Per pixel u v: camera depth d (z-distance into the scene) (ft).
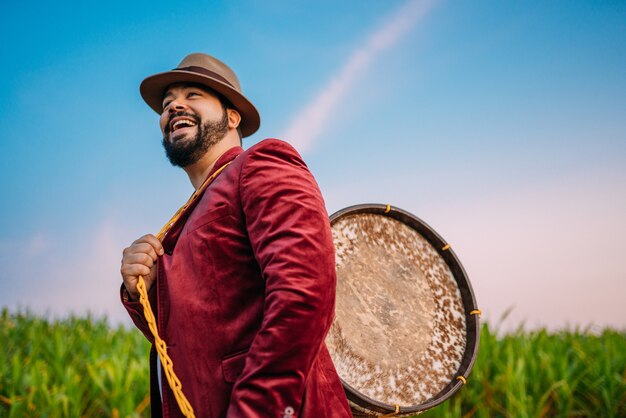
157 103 6.57
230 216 4.44
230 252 4.37
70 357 16.39
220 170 5.16
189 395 4.20
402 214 5.84
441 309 5.72
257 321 4.23
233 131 6.04
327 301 3.85
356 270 5.46
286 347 3.68
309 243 3.93
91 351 15.78
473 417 14.93
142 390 14.56
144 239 4.90
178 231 4.90
